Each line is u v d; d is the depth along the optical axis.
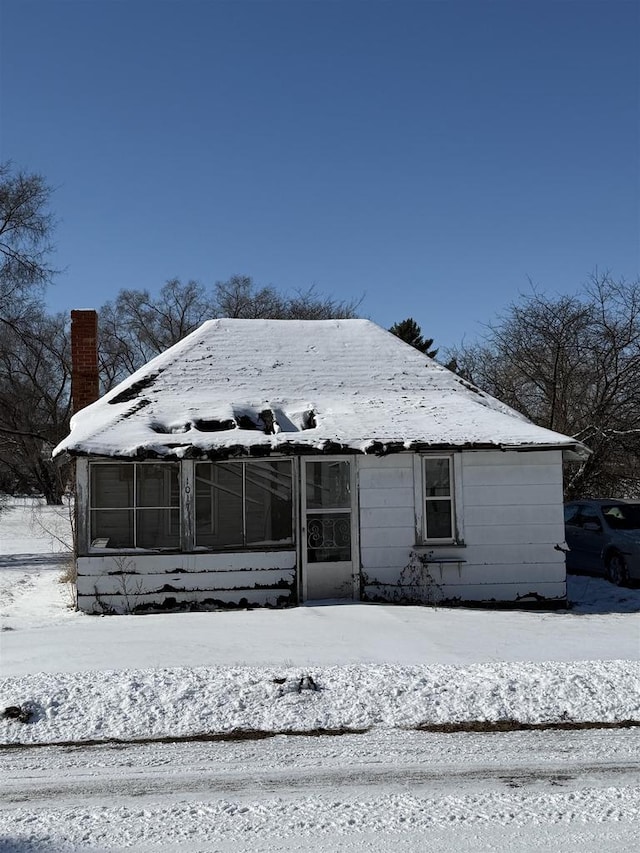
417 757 6.60
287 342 16.67
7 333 35.84
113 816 5.46
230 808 5.58
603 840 5.03
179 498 13.42
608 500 17.77
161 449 13.03
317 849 4.92
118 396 15.05
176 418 14.13
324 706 7.66
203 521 13.49
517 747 6.82
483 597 13.76
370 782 6.07
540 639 10.44
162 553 13.25
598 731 7.23
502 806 5.58
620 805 5.59
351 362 16.31
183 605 13.23
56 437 43.44
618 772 6.27
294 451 13.27
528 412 26.28
